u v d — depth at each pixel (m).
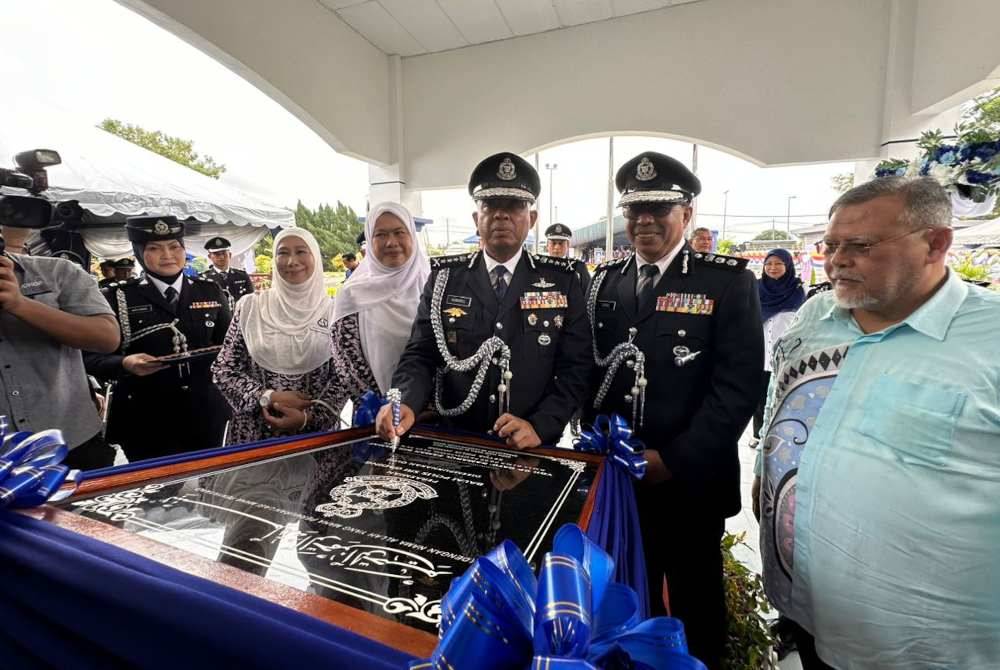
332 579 0.53
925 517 0.92
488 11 4.70
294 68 4.30
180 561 0.55
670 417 1.44
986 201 1.96
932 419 0.92
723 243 6.75
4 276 1.23
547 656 0.33
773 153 4.49
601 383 1.56
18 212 1.30
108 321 1.48
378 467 0.97
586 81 4.96
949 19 3.61
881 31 4.14
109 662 0.52
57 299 1.43
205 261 8.81
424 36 5.12
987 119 1.96
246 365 1.97
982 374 0.91
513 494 0.83
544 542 0.64
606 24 4.86
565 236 4.28
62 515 0.67
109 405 2.17
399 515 0.72
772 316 3.76
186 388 2.20
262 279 7.09
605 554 0.46
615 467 1.02
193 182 5.37
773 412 1.25
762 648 1.47
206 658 0.44
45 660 0.57
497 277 1.53
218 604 0.45
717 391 1.37
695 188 1.51
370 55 5.24
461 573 0.55
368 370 1.81
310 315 1.98
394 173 5.60
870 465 0.97
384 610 0.47
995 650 0.91
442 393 1.55
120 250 5.77
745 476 3.30
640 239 1.49
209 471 0.90
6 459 0.71
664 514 1.45
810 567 1.04
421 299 1.62
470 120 5.38
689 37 4.63
